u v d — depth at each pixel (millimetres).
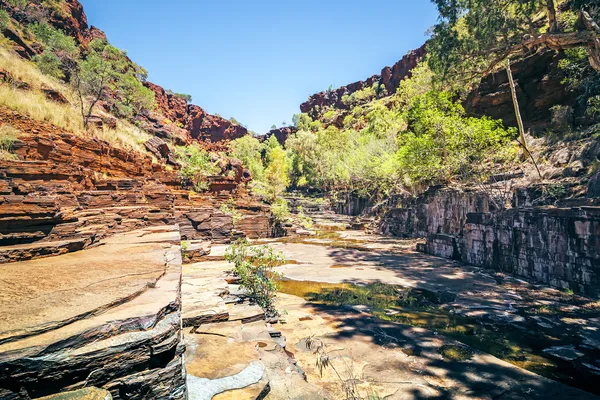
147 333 2855
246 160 79875
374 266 15719
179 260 6117
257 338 5539
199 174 29094
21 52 29734
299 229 32281
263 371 3980
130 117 42906
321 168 71750
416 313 8805
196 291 7520
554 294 10336
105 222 9727
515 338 7086
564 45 13898
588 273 9891
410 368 5688
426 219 23609
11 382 2174
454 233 19562
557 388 5082
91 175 14352
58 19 47594
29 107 16828
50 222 6410
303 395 4023
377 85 120875
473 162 19688
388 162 32938
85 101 30844
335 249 21406
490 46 16375
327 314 8680
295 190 85938
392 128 43375
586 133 17188
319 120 127625
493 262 14492
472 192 18172
